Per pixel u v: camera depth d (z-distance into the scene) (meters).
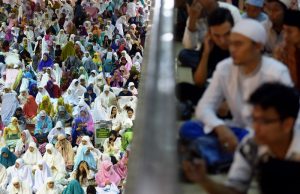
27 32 26.25
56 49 23.41
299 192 2.73
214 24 3.87
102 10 29.78
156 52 3.34
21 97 18.59
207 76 4.27
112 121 17.17
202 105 3.53
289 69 4.04
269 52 4.79
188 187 2.83
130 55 24.36
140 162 2.12
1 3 30.47
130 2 30.06
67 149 15.41
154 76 2.97
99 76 19.88
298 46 3.99
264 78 3.41
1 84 20.14
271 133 2.72
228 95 3.56
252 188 3.01
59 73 21.12
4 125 17.84
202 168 2.76
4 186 14.29
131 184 2.29
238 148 2.95
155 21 4.01
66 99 19.03
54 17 28.31
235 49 3.38
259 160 2.86
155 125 2.37
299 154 2.77
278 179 2.75
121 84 20.83
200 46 4.86
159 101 2.63
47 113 17.73
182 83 4.08
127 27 28.02
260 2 4.86
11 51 23.77
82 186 14.43
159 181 1.97
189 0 5.35
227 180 2.92
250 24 3.36
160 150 2.17
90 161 14.53
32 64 23.06
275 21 4.77
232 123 3.61
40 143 16.44
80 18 28.48
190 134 3.35
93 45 24.62
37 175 14.37
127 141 15.45
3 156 15.01
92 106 18.06
